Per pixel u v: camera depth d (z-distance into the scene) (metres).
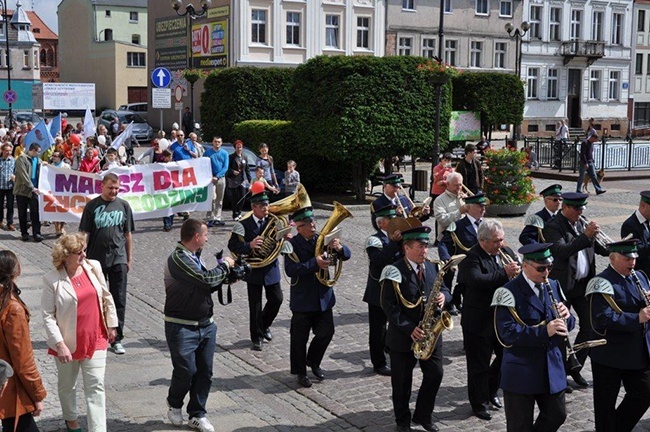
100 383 6.71
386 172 23.48
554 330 5.89
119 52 66.31
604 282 6.53
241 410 7.74
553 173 29.75
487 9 50.62
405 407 7.14
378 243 8.56
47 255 15.05
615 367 6.54
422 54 47.72
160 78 23.84
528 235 8.42
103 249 9.15
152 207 16.31
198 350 7.09
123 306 9.38
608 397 6.64
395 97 20.94
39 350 9.40
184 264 6.90
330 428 7.32
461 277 7.50
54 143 21.34
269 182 18.92
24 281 12.86
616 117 58.34
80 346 6.61
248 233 9.54
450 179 11.21
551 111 54.81
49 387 8.20
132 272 13.73
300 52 42.53
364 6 44.41
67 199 15.29
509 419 6.08
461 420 7.51
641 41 61.00
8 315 5.63
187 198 16.67
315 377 8.62
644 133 60.22
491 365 7.86
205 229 7.05
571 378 8.59
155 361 9.18
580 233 8.28
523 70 53.09
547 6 53.69
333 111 20.83
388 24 45.78
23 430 5.77
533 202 22.25
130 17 71.00
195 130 29.80
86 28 69.69
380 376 8.71
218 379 8.64
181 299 6.94
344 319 10.96
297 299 8.34
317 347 8.48
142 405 7.75
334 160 22.02
